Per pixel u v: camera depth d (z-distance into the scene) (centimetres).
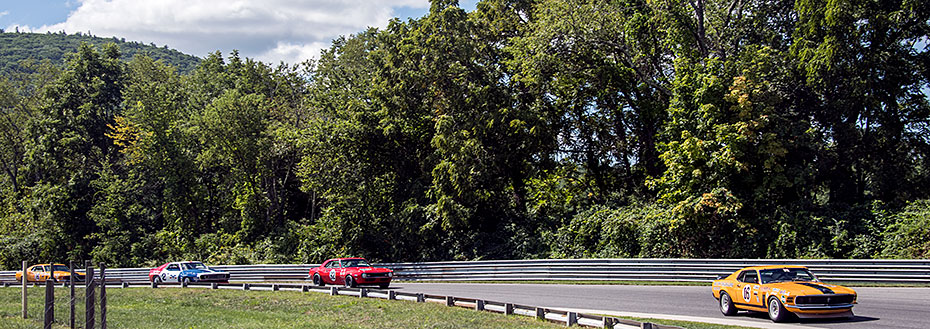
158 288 3069
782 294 1426
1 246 5275
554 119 3628
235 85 6234
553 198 3766
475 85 3638
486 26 3959
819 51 2798
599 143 3781
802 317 1423
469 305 1839
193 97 6066
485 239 3703
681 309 1759
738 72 2986
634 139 3788
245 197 5116
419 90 3809
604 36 3403
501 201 3734
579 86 3509
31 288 3275
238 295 2516
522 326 1435
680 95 3106
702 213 2841
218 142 4853
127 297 2645
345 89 4622
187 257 4847
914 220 2553
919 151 3080
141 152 5259
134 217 5478
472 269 3181
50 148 5622
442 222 3581
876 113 2986
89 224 5503
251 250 4572
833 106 3016
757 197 2834
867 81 2847
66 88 5997
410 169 4100
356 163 4050
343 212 4000
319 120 4159
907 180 3058
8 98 6781
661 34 3384
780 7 3288
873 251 2588
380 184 4062
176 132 5322
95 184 5372
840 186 3139
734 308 1617
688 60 3145
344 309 1945
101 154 6028
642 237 3033
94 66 6209
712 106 2888
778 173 2883
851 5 2769
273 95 6134
